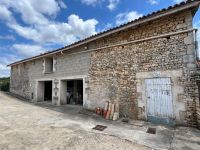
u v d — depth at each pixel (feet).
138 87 19.56
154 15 17.02
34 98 38.24
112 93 22.24
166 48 17.49
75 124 17.33
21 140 12.51
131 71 20.44
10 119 19.19
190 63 15.72
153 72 18.30
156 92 17.95
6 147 11.18
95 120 19.25
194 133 13.76
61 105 30.86
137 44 20.11
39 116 21.21
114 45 22.41
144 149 10.91
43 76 36.19
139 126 16.46
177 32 16.62
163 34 17.69
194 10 16.11
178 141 12.17
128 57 20.89
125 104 20.66
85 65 26.68
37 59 38.83
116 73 22.08
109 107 20.88
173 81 16.72
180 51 16.44
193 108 15.34
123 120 18.94
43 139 12.74
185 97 15.85
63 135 13.66
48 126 16.47
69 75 29.50
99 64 24.44
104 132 14.55
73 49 29.32
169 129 15.23
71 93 35.65
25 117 20.39
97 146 11.39
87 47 26.61
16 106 28.89
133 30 20.68
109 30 21.27
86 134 13.97
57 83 32.04
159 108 17.58
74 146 11.39
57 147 11.21
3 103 31.50
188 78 15.75
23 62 43.86
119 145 11.58
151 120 18.13
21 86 44.91
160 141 12.25
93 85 24.97
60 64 31.91
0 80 66.49
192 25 15.90
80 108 27.02
